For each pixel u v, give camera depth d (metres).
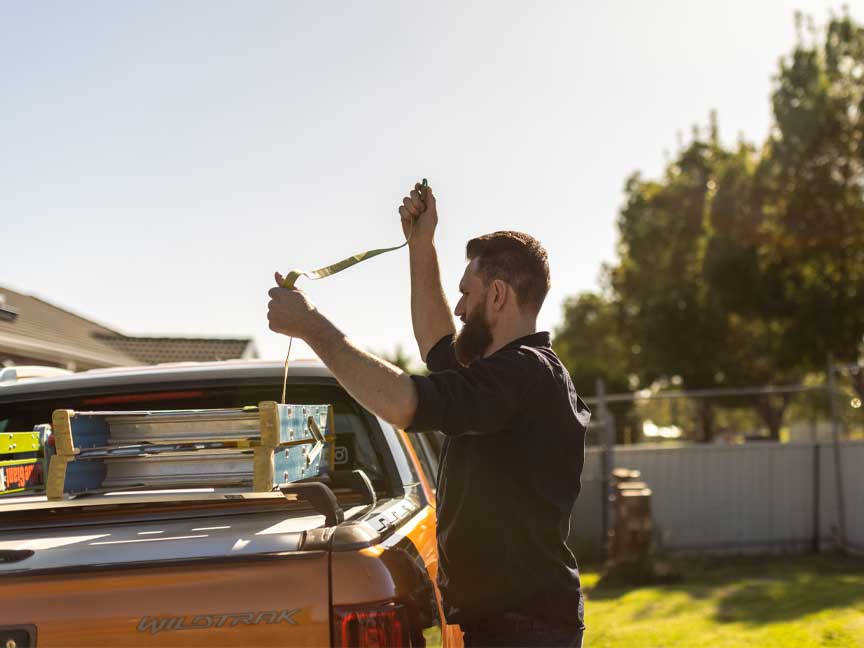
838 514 11.09
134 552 2.10
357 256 2.33
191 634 1.98
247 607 2.00
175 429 2.32
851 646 5.66
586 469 11.62
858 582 8.52
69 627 1.99
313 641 1.99
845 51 21.42
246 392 3.32
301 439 2.49
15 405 3.27
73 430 2.25
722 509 11.63
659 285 29.77
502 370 2.04
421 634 2.14
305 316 1.98
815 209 20.91
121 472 2.32
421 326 2.81
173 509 2.68
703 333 28.39
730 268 21.64
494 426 2.01
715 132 30.47
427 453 4.20
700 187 29.89
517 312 2.29
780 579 9.12
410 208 2.83
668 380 30.55
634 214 31.22
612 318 34.91
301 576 2.02
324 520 2.39
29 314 9.88
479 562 2.12
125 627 1.99
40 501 2.22
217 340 12.68
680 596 8.30
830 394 11.23
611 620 7.24
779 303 21.09
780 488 11.59
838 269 21.28
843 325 20.59
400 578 2.12
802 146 20.88
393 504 2.70
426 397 1.90
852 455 10.91
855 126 20.94
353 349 1.94
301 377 3.23
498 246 2.29
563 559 2.19
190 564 2.03
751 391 11.65
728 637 6.25
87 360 10.32
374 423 3.21
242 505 2.70
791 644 5.85
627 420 12.30
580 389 43.09
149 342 12.49
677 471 11.74
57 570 2.04
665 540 11.23
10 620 1.99
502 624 2.11
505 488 2.10
